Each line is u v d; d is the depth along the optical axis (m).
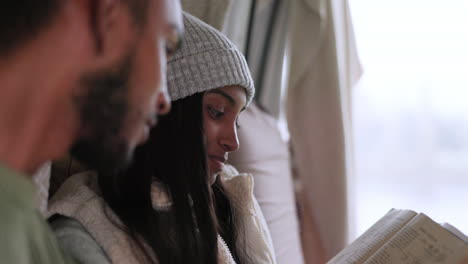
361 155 2.43
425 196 2.42
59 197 0.73
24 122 0.40
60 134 0.42
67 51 0.39
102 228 0.70
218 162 0.82
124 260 0.68
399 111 2.38
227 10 1.31
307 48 1.53
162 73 0.47
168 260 0.72
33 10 0.38
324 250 1.61
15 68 0.39
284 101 1.65
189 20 0.78
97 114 0.42
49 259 0.52
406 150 2.40
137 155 0.74
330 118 1.56
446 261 0.71
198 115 0.76
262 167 1.35
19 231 0.41
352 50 1.67
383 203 2.45
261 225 0.92
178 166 0.76
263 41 1.54
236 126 0.85
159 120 0.75
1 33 0.38
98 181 0.74
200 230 0.77
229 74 0.78
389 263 0.72
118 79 0.42
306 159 1.60
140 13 0.43
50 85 0.40
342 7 1.62
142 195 0.73
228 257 0.80
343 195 1.58
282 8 1.55
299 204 1.63
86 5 0.40
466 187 2.47
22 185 0.40
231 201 0.90
